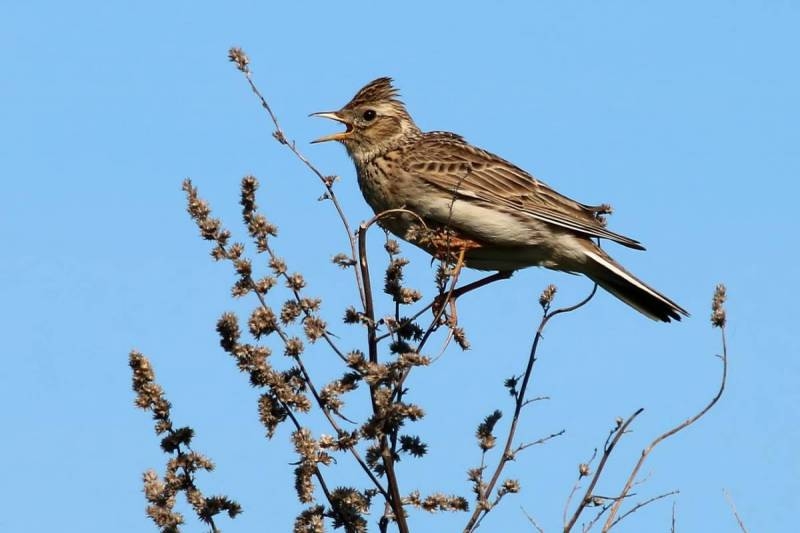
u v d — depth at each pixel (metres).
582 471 10.54
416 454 10.16
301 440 9.65
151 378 9.88
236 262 10.02
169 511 9.55
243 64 11.15
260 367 9.73
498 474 10.53
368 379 9.77
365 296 10.57
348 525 9.94
